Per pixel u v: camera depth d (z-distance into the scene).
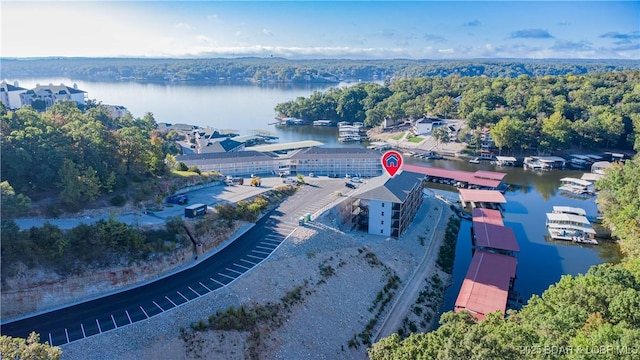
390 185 110.06
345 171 152.38
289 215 107.19
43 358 41.22
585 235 117.19
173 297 71.50
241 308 69.69
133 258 76.38
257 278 78.75
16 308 65.94
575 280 64.62
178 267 81.62
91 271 71.88
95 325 63.66
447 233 118.81
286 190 122.81
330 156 151.12
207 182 121.88
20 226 78.50
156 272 78.19
